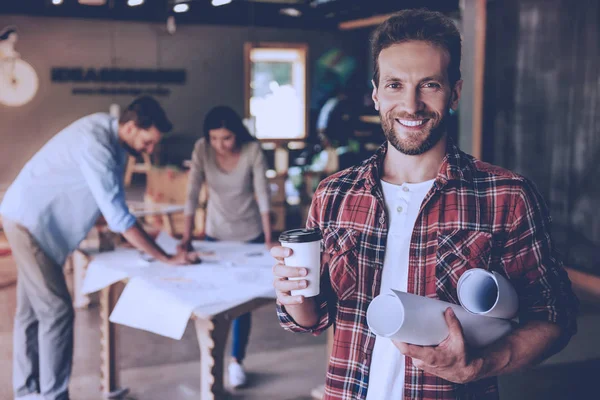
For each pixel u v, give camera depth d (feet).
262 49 40.22
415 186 4.40
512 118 19.67
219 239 12.40
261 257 10.84
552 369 11.80
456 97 4.33
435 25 4.11
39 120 37.37
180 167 26.84
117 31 38.14
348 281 4.41
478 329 3.85
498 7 19.25
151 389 11.64
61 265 10.30
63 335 10.18
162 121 10.07
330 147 31.99
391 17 4.23
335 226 4.53
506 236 4.17
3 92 36.50
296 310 4.28
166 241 12.25
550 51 18.35
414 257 4.27
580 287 17.84
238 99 40.78
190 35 39.45
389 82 4.18
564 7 17.80
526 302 4.12
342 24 35.47
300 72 41.52
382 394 4.24
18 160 37.29
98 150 9.89
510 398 10.51
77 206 10.15
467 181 4.25
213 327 8.13
